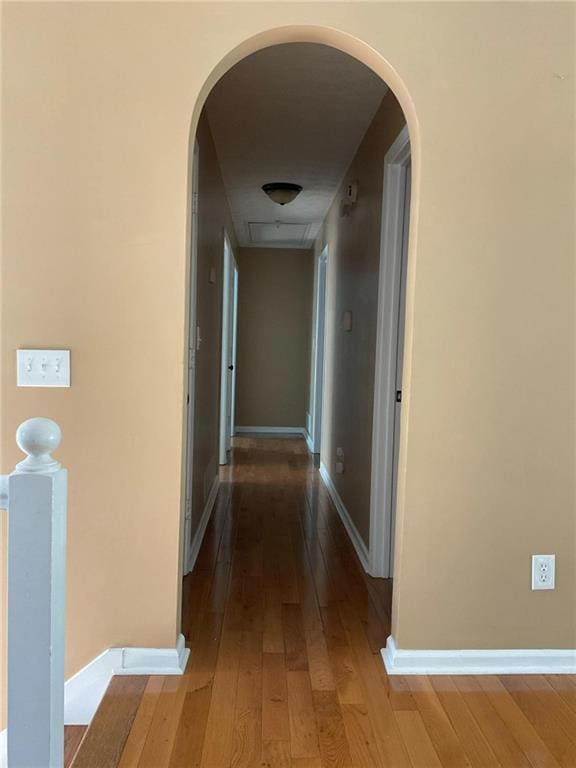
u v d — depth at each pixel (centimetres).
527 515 203
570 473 203
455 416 199
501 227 195
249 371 771
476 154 193
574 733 172
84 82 187
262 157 398
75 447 194
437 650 203
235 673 199
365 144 347
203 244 322
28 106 187
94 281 191
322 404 555
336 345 464
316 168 418
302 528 369
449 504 201
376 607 254
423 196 193
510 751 163
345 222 427
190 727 170
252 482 491
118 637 198
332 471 461
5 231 189
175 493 196
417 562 201
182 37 187
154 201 190
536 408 200
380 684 194
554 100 193
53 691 123
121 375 193
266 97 301
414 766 157
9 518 118
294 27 188
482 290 196
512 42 191
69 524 196
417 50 190
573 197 196
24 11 185
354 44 192
